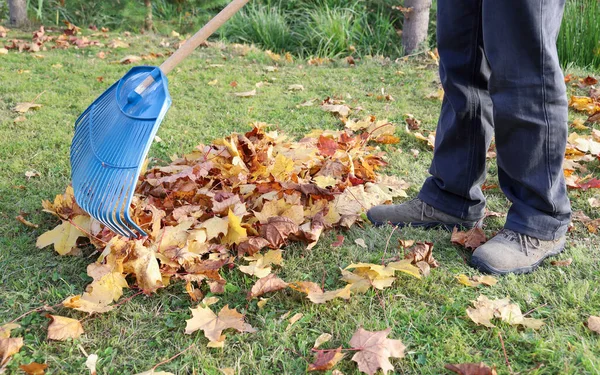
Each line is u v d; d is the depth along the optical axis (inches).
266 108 145.2
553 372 58.8
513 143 72.5
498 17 67.0
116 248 73.5
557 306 69.1
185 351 62.6
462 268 78.0
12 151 112.8
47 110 136.5
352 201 91.7
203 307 69.7
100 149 75.8
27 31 224.4
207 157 103.9
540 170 73.4
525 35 66.6
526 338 63.3
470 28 74.1
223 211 87.1
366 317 68.2
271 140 114.3
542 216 76.7
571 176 104.6
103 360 61.6
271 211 86.4
